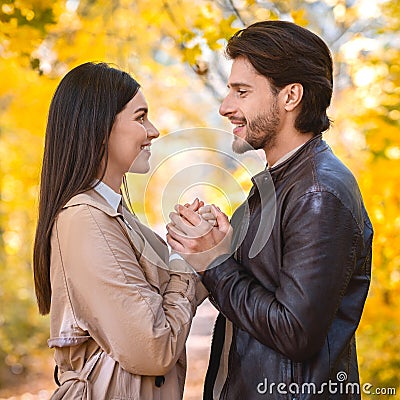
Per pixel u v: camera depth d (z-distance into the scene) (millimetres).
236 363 3141
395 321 6059
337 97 6199
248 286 2998
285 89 3139
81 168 3076
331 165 3082
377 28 6188
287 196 3068
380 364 6066
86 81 3117
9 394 10625
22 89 6750
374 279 6121
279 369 3029
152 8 6141
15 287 10727
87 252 2965
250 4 5676
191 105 6715
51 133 3141
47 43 5988
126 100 3131
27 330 11031
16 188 8156
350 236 2949
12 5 5375
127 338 2902
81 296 2986
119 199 3168
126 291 2928
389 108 5988
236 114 3186
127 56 6211
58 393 3012
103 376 2980
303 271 2889
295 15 5328
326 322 2885
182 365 3215
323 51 3215
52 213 3082
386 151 5949
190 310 3051
